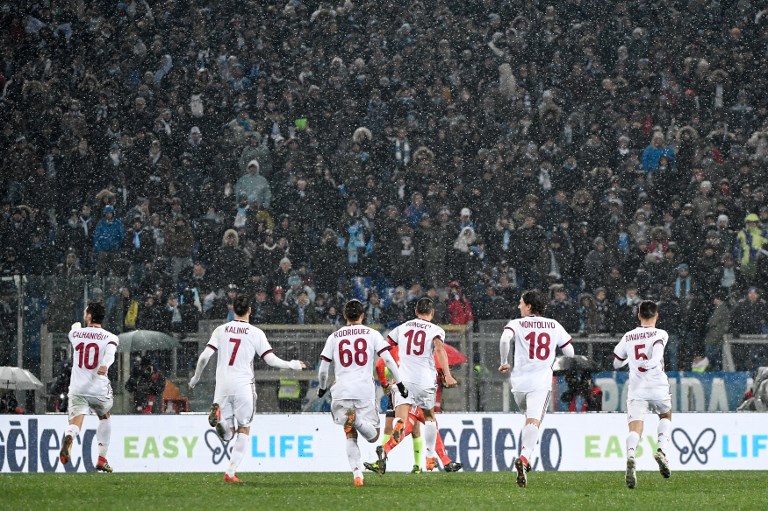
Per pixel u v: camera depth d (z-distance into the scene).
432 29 83.06
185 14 84.31
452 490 34.28
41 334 53.41
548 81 81.12
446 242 68.12
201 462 45.22
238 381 35.28
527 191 73.69
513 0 84.50
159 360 55.09
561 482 38.56
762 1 84.81
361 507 28.44
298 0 85.44
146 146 77.06
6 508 28.17
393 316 63.66
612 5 84.81
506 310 63.84
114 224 70.12
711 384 52.53
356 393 34.47
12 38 83.12
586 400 51.66
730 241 68.12
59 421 45.16
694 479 40.75
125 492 33.31
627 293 66.12
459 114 78.81
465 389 51.97
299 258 69.94
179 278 66.62
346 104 80.00
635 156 77.00
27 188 75.62
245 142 76.19
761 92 82.19
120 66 81.94
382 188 74.69
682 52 83.19
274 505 28.94
